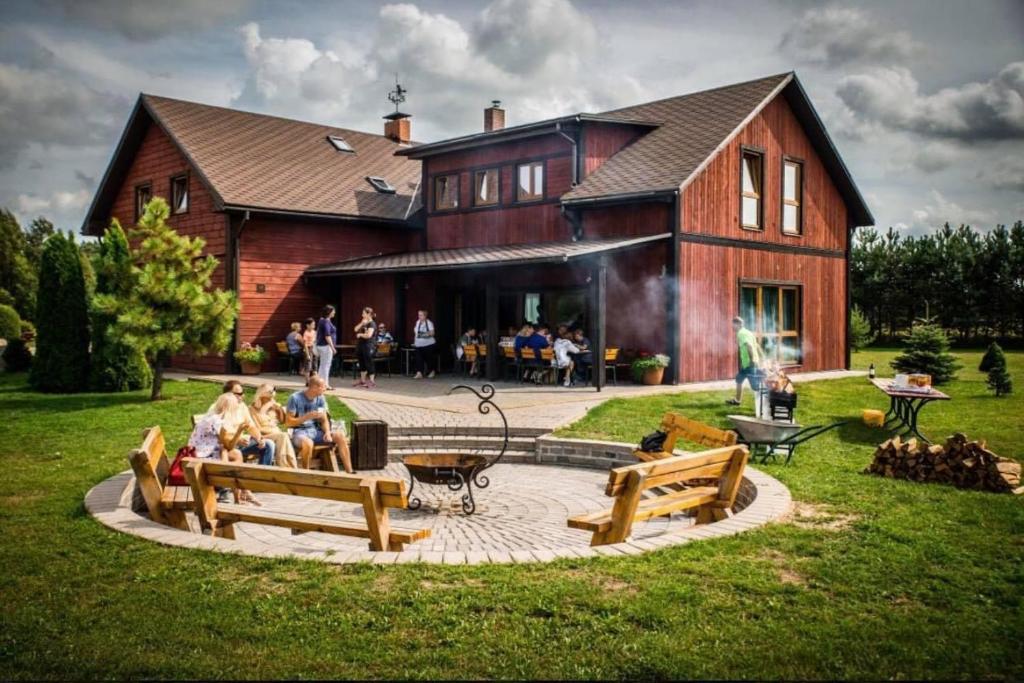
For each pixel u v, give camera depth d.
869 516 6.83
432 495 9.23
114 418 13.38
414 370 22.23
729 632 4.38
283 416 10.05
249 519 6.52
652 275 18.38
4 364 23.83
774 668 4.00
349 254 24.11
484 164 22.73
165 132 23.72
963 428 12.18
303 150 25.89
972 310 37.25
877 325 41.56
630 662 4.05
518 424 12.41
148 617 4.61
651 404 14.42
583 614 4.59
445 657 4.12
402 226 24.58
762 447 10.03
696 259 18.56
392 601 4.79
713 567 5.38
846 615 4.64
